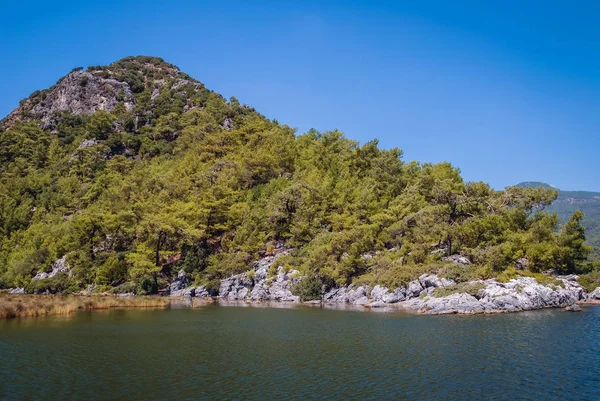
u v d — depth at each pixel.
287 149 133.62
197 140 159.62
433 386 26.77
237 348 37.12
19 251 115.62
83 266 99.00
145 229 99.12
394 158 119.88
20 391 25.66
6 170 166.38
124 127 187.62
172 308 68.44
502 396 25.19
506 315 53.56
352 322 50.66
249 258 94.25
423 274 67.25
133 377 28.58
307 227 93.94
